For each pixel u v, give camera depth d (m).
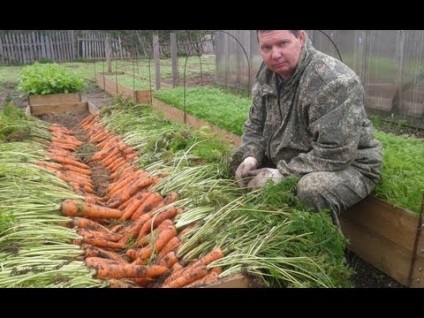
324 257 2.75
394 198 3.29
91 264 2.94
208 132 5.40
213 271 2.73
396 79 7.37
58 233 3.31
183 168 4.33
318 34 8.93
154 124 6.25
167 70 16.66
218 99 7.85
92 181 5.12
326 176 3.14
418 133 6.88
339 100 3.10
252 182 3.56
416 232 3.03
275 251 2.79
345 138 3.10
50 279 2.71
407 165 3.80
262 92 3.59
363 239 3.59
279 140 3.62
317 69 3.18
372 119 7.64
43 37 21.00
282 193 3.14
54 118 8.28
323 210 3.02
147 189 4.27
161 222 3.58
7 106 6.70
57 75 9.06
